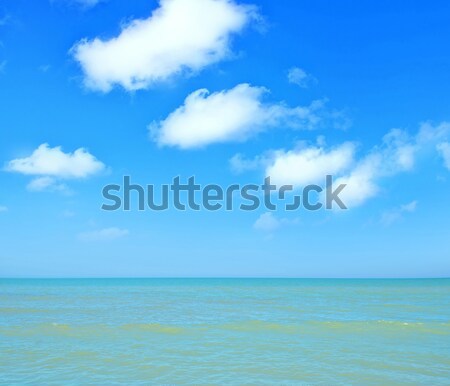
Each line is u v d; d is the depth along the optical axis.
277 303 51.34
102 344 23.17
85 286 114.50
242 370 18.06
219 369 18.20
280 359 19.97
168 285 132.75
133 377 16.97
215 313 38.66
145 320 32.81
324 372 17.78
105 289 92.06
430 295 69.81
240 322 31.70
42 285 120.94
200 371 17.86
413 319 33.88
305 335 26.31
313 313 38.91
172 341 24.19
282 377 17.08
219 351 21.61
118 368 18.30
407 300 57.00
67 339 24.55
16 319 32.84
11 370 17.86
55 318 33.62
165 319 33.62
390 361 19.66
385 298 61.53
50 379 16.61
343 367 18.58
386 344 23.55
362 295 69.81
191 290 90.88
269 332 27.42
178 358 20.06
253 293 77.06
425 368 18.44
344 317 35.41
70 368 18.20
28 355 20.52
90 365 18.70
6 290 82.44
